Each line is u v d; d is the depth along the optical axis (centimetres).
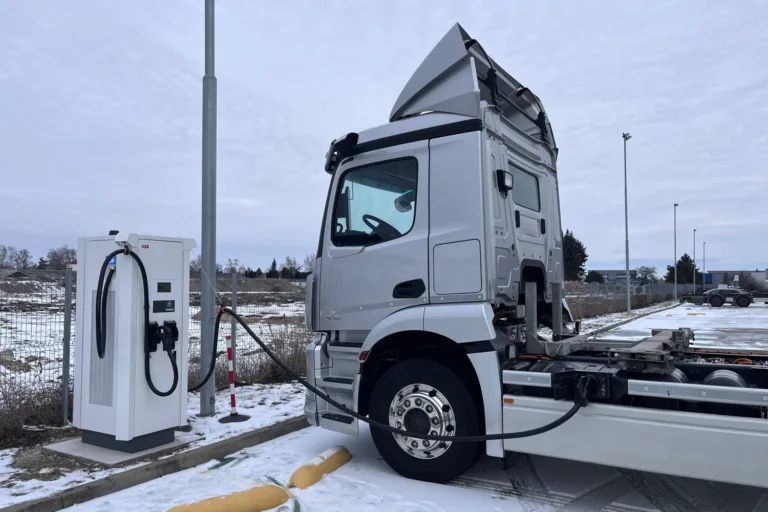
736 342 1490
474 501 421
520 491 443
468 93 453
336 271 504
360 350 486
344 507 410
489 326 416
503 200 464
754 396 345
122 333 514
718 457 352
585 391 385
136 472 465
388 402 470
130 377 513
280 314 965
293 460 520
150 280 534
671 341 474
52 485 445
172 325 550
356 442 580
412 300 459
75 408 547
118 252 516
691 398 362
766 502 420
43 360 650
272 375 876
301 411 680
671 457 365
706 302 4150
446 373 443
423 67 487
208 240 679
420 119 476
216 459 530
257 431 589
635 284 4612
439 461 448
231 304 817
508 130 504
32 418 611
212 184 684
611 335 1673
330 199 519
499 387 420
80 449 525
